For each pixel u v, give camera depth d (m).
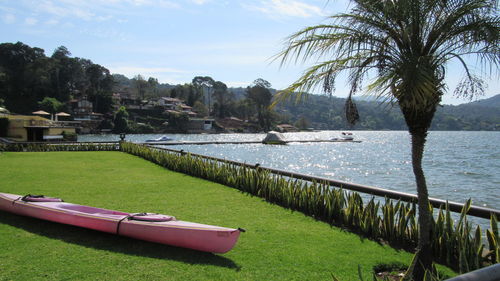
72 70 134.62
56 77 123.50
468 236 5.12
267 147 61.84
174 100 151.50
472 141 98.88
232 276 4.62
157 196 10.07
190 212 8.23
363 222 6.87
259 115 147.25
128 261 5.07
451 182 24.23
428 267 4.38
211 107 194.12
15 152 26.30
